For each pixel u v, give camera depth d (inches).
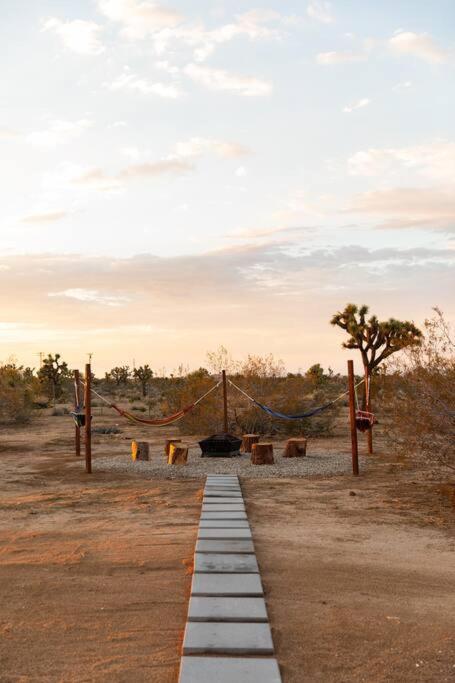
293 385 1074.7
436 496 497.7
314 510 449.4
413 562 315.3
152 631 229.6
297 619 238.1
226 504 458.6
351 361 645.9
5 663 204.4
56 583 284.5
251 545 334.0
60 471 666.8
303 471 651.5
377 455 777.6
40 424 1365.7
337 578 288.5
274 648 212.2
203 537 350.0
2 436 1104.2
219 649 201.8
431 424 494.0
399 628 230.4
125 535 373.1
